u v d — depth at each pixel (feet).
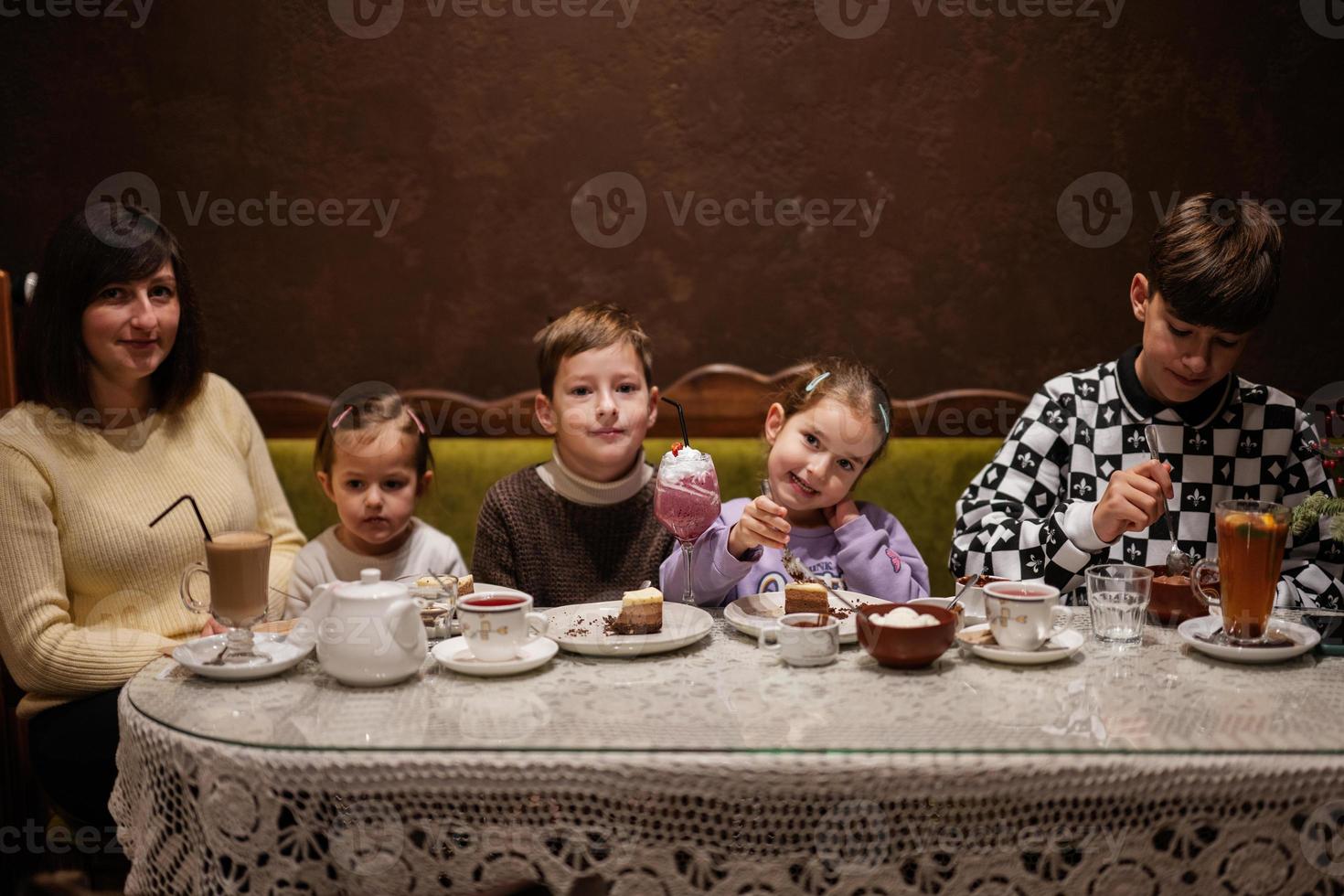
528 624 4.42
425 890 3.39
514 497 6.11
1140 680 3.92
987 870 3.32
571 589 6.04
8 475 5.41
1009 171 8.24
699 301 8.29
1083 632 4.56
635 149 8.14
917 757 3.26
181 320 6.00
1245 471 5.84
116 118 7.99
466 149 8.11
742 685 3.91
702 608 5.19
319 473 6.65
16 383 6.71
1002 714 3.59
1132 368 6.00
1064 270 8.34
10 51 7.87
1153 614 4.64
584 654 4.26
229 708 3.73
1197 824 3.32
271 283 8.18
